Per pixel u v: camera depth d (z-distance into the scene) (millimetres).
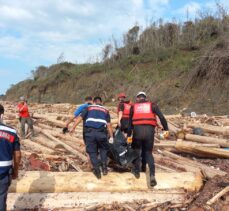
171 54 32656
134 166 6887
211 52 26578
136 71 33375
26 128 13961
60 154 10242
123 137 7281
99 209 5758
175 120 17141
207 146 10211
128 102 8258
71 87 40125
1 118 4734
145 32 39250
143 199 6109
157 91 28078
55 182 6352
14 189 6227
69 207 5840
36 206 5836
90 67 40750
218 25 31938
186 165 8461
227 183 6176
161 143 10750
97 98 7004
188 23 35875
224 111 22578
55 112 22875
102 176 6625
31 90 47375
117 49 40250
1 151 4539
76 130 13828
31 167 8078
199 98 24922
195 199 5996
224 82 24891
